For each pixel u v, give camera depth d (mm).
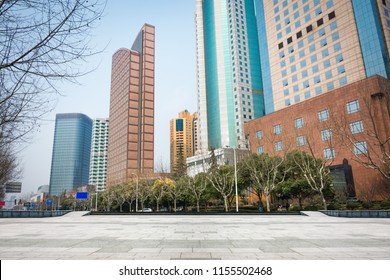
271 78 82062
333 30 67250
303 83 72688
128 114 124812
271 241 9633
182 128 187875
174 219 23484
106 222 20344
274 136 52812
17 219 25594
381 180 39062
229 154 85750
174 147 185250
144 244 9086
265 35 91750
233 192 41781
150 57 134875
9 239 10477
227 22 132250
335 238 10305
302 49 73938
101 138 163875
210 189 43312
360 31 62969
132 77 130750
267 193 32531
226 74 125875
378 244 8820
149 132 124938
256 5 97375
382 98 40844
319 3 70750
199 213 30078
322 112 49406
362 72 60781
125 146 122312
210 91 131750
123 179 86062
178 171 69000
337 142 41438
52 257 6965
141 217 27328
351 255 7047
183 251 7746
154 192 51594
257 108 122438
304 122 52031
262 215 27953
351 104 44500
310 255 7082
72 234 12180
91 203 86188
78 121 161875
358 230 13234
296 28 76000
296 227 15125
